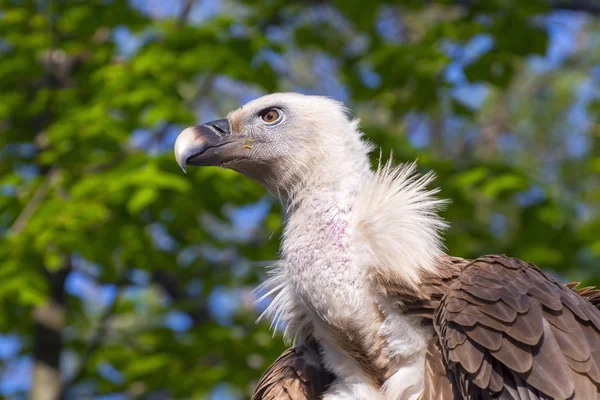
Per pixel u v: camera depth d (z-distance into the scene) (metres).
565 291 5.79
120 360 13.06
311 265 6.25
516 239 13.38
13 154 13.33
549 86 21.86
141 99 11.95
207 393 12.50
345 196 6.46
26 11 13.11
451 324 5.58
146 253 12.35
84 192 11.68
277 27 15.35
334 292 6.14
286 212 6.96
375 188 6.30
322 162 6.61
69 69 13.27
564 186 20.27
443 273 6.07
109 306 13.30
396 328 6.03
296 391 6.43
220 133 7.10
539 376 5.25
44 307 12.88
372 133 13.14
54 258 11.89
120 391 13.34
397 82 13.82
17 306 12.77
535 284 5.73
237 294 15.57
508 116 22.02
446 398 5.65
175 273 13.48
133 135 12.90
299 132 6.77
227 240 13.53
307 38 15.34
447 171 13.09
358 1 14.38
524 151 21.55
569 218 14.35
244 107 7.09
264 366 12.53
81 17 12.98
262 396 6.60
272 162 6.86
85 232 11.85
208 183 11.91
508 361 5.32
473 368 5.39
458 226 13.46
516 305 5.49
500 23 13.71
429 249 6.16
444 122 20.61
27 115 13.01
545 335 5.41
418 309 5.99
